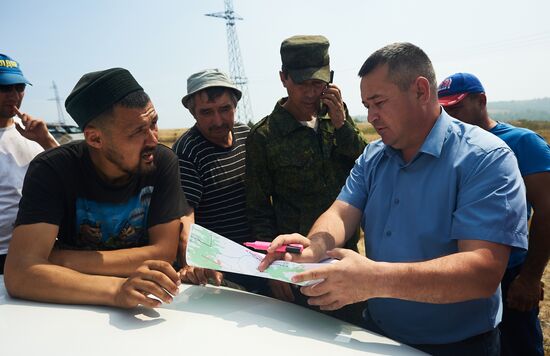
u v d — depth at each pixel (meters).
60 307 1.40
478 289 1.34
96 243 1.88
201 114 2.77
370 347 1.24
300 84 2.61
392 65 1.58
